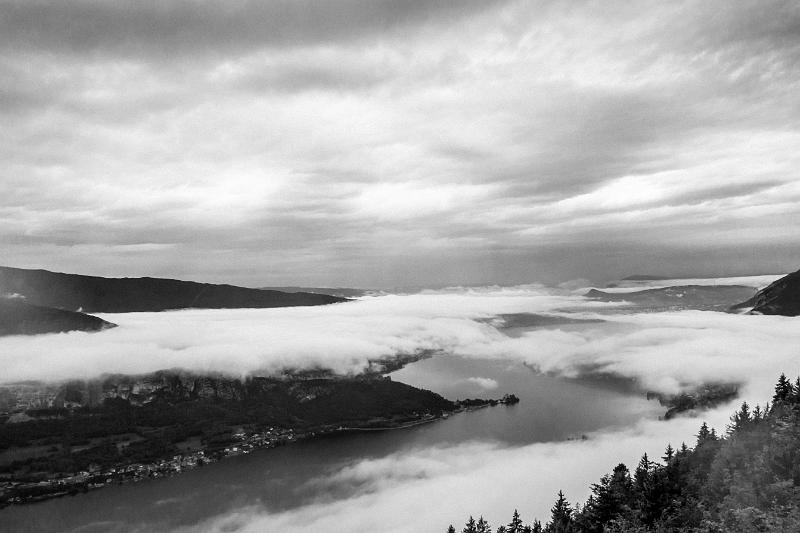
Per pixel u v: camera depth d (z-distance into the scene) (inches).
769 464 3964.1
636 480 5137.8
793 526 3058.6
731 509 3607.3
